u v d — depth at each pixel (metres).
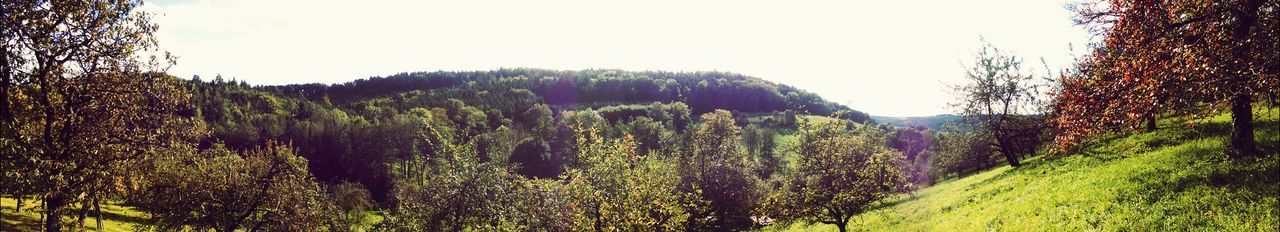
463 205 22.83
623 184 20.23
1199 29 15.81
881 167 26.52
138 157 24.50
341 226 44.81
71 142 21.53
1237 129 21.08
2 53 18.11
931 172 70.19
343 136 136.25
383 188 118.38
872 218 34.28
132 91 22.58
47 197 21.02
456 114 190.12
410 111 182.12
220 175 32.12
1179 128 30.77
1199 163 20.69
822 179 26.55
